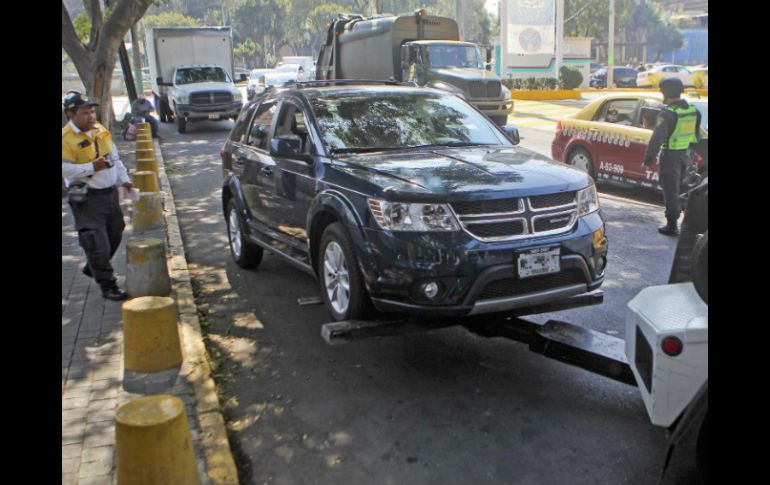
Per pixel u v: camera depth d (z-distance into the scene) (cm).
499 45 3644
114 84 5075
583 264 466
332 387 473
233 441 409
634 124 1086
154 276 640
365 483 364
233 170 734
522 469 371
